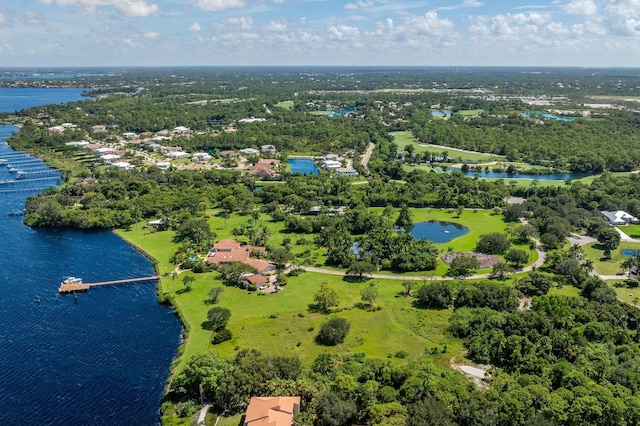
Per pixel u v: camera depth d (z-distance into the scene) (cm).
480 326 14325
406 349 13700
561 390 10569
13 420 11219
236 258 19775
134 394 12131
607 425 9806
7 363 13300
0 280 18338
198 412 11194
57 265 19788
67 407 11644
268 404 10319
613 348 13075
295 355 13225
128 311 16212
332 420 10081
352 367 12138
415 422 9431
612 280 18462
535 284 17338
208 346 13825
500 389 11006
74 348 14038
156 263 19862
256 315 15625
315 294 17112
